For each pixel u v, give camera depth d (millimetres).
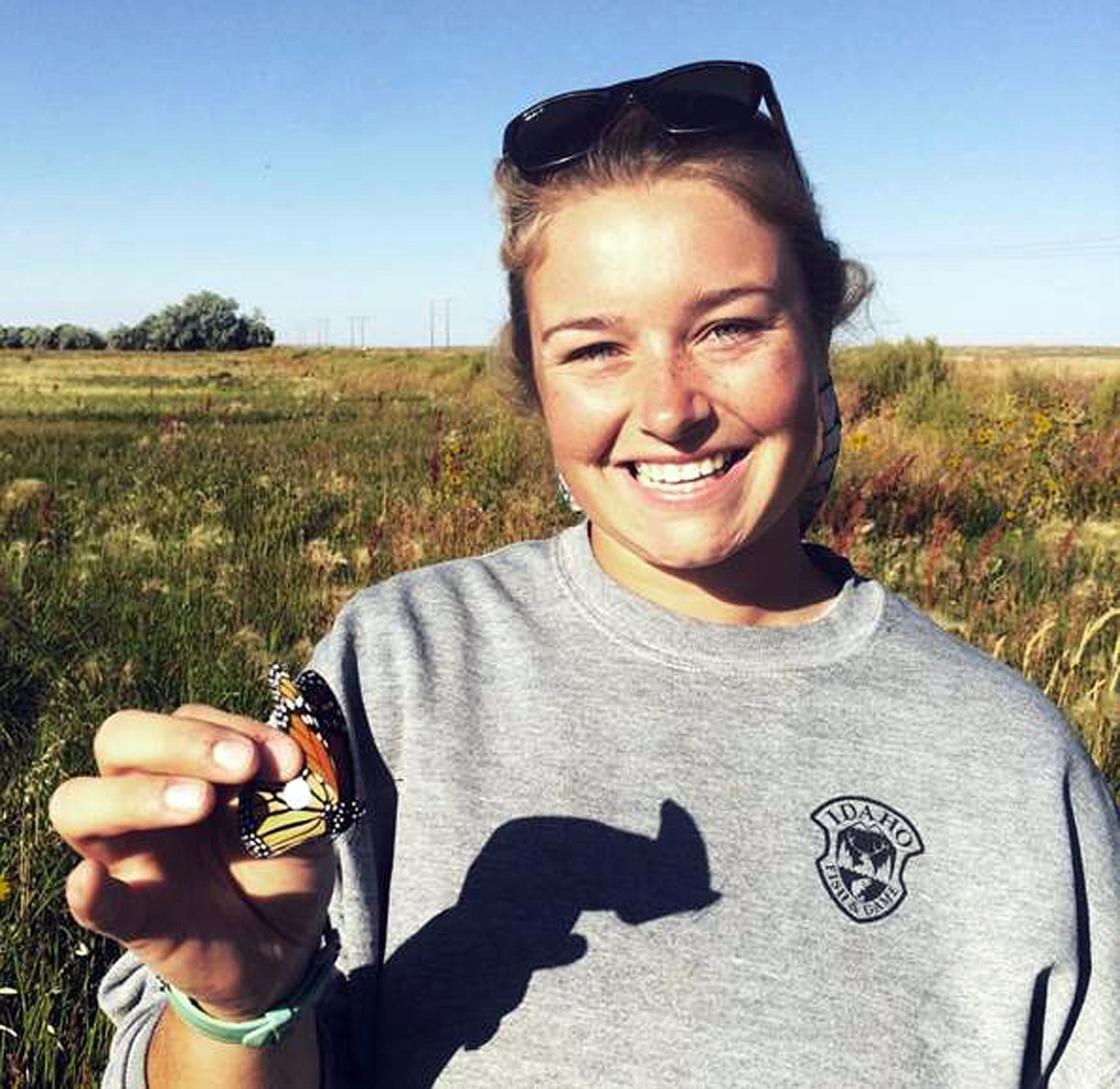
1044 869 1259
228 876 964
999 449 12008
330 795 919
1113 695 4359
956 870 1255
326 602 6359
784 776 1280
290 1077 1069
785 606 1441
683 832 1238
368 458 12445
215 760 875
